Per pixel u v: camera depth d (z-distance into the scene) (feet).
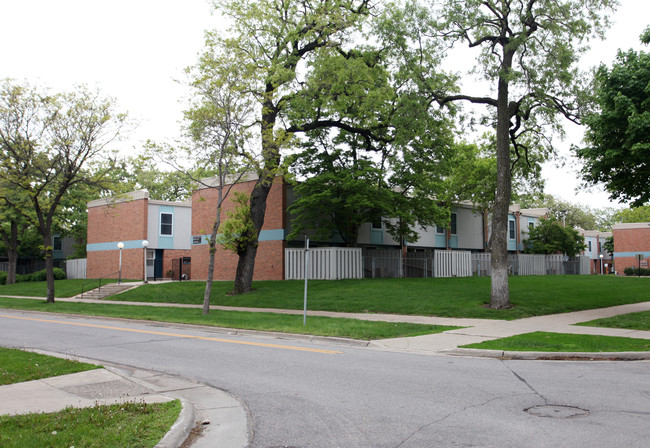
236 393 25.52
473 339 41.93
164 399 23.49
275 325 52.08
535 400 22.89
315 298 76.38
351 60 80.38
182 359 35.53
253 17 79.30
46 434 17.48
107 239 138.21
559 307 63.52
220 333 51.26
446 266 112.27
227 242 84.07
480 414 20.76
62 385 26.78
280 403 23.38
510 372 29.58
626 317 54.54
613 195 64.18
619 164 57.72
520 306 63.26
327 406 22.56
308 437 18.52
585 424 19.19
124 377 28.78
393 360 34.12
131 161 87.25
